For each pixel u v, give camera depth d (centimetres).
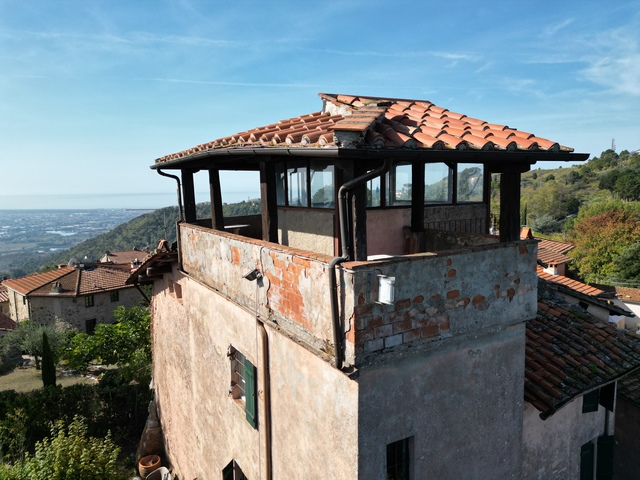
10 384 2541
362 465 412
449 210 855
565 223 5947
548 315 802
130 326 2577
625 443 998
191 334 902
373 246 758
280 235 884
